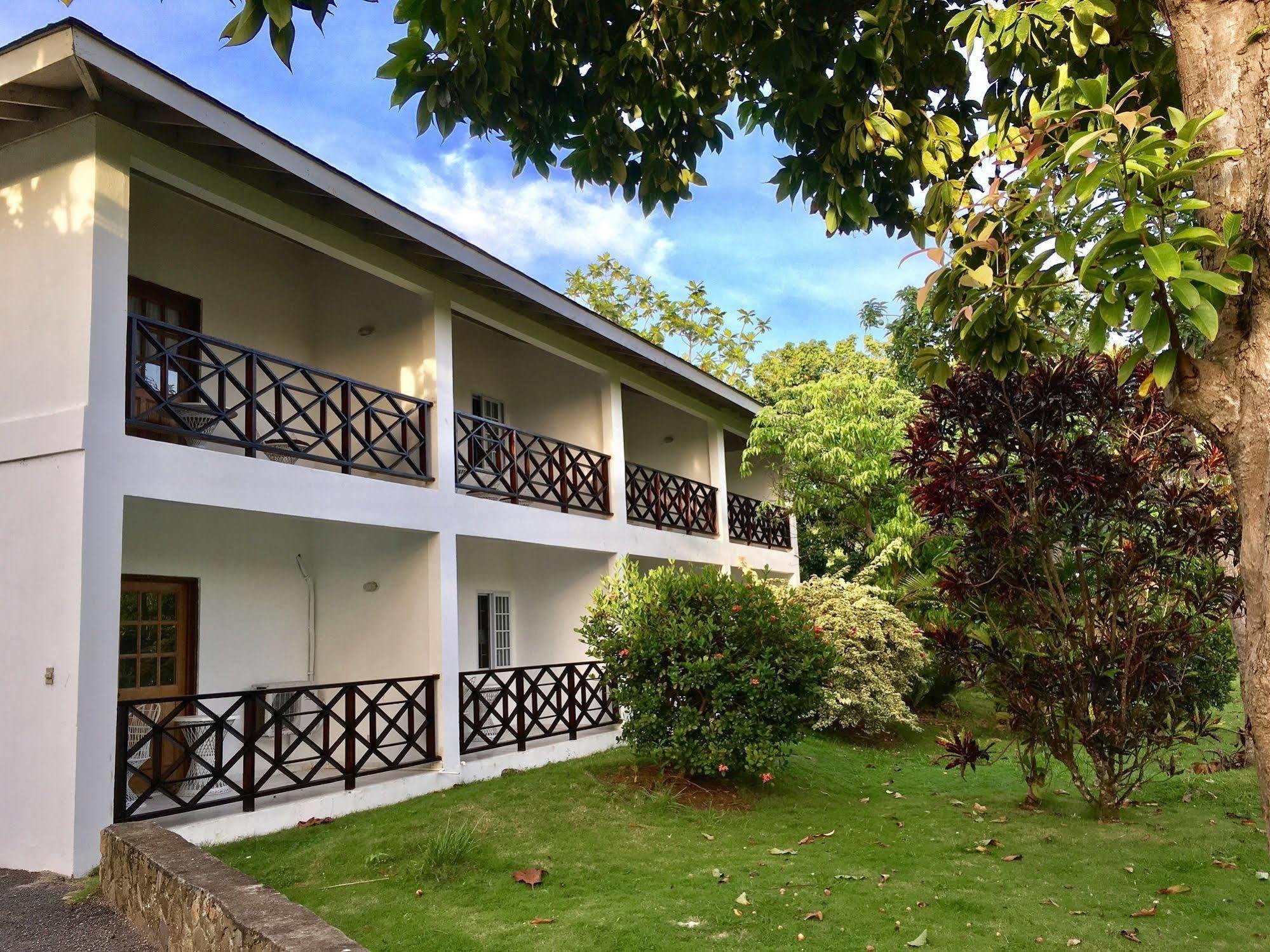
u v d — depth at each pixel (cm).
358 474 902
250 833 639
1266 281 247
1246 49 257
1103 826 695
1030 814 755
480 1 422
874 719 1113
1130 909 496
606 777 845
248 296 902
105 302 584
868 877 562
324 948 325
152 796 691
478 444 936
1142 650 684
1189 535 650
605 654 831
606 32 544
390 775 784
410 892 523
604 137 567
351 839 623
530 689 950
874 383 1411
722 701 787
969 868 584
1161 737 712
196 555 805
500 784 809
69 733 541
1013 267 436
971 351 485
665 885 543
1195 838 645
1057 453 649
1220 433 255
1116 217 321
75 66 550
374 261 820
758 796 816
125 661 746
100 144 594
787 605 853
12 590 584
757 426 1380
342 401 790
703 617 817
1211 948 434
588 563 1125
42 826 548
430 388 873
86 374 568
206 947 384
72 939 448
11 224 629
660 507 1265
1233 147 256
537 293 945
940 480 670
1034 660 712
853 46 501
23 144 629
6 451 598
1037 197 338
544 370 1225
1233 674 1042
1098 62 527
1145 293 263
